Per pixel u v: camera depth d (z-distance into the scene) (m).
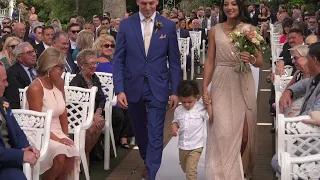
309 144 4.33
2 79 4.35
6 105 4.48
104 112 6.88
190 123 5.48
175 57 5.71
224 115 5.35
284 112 5.28
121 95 5.59
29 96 5.25
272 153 7.22
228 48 5.32
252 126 5.49
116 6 16.61
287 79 6.15
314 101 4.62
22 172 4.22
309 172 3.55
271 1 28.81
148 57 5.61
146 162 5.64
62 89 5.54
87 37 8.79
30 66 6.33
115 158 7.07
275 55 10.45
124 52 5.70
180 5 24.89
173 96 5.62
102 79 7.20
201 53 13.98
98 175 6.39
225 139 5.32
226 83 5.38
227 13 5.31
